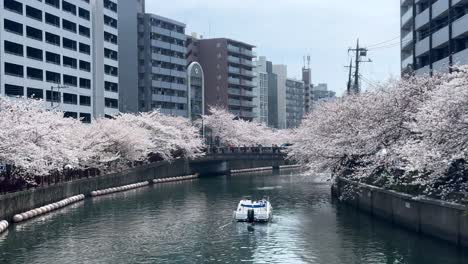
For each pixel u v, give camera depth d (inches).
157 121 3250.5
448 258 980.6
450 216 1017.5
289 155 2691.9
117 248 1175.0
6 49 2940.5
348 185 1731.1
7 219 1427.2
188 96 4913.9
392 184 1342.3
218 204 1934.1
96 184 2229.3
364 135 1416.1
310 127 2384.4
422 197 1103.6
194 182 2977.4
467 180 1031.6
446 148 942.4
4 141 1396.4
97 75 3887.8
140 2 4847.4
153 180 2866.6
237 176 3491.6
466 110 925.2
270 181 2992.1
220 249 1163.3
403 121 1352.1
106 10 3996.1
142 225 1467.8
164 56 4655.5
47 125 1641.2
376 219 1441.9
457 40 1984.5
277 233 1331.2
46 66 3265.3
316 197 2112.5
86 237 1295.5
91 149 2204.7
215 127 4520.2
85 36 3693.4
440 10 2096.5
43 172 1582.2
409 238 1159.6
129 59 4463.6
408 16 2679.6
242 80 5575.8
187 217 1612.9
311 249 1139.3
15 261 1059.3
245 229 1398.9
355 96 1889.8
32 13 3166.8
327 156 1688.0
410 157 1020.5
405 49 2849.4
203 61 5393.7
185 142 3331.7
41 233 1334.9
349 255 1072.2
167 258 1086.4
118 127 2571.4
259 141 4788.4
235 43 5467.5
